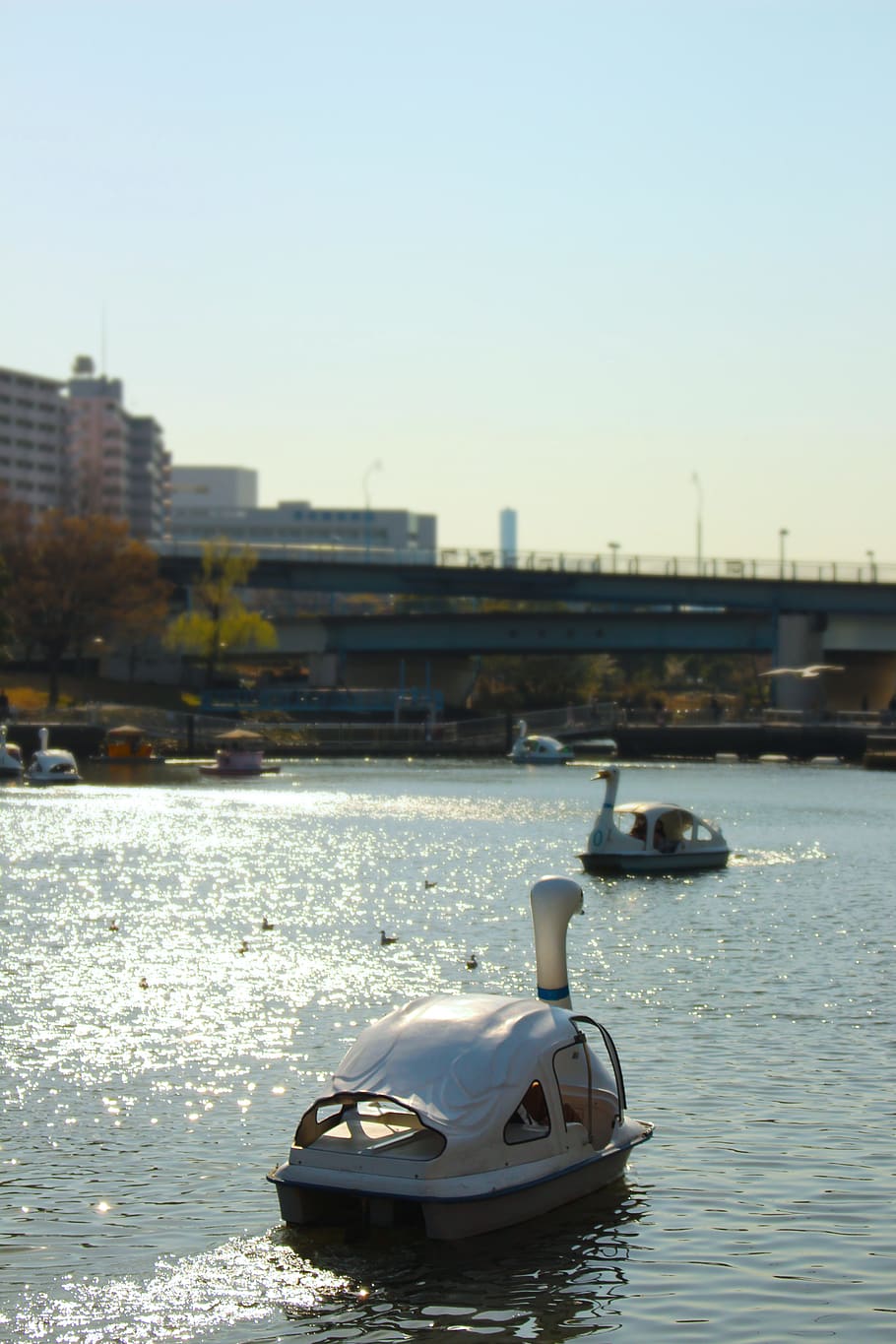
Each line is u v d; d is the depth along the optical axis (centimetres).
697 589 15012
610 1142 2048
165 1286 1778
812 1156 2173
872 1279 1792
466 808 8700
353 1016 3048
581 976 3475
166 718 14150
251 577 16325
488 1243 1858
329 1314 1709
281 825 7644
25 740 13125
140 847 6588
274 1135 2275
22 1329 1683
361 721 15725
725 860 5759
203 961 3684
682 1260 1836
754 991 3294
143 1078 2572
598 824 5669
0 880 5362
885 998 3203
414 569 15738
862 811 8406
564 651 15775
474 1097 1866
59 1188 2062
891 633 15150
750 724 14588
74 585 15238
